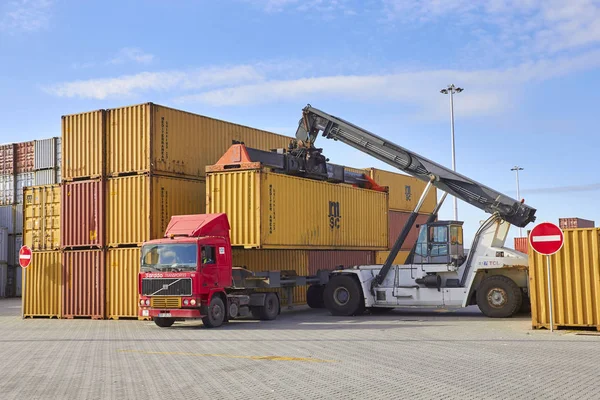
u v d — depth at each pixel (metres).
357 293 20.34
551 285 14.80
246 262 20.81
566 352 11.05
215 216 17.78
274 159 20.67
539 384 8.20
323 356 10.91
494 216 19.17
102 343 13.75
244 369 9.70
